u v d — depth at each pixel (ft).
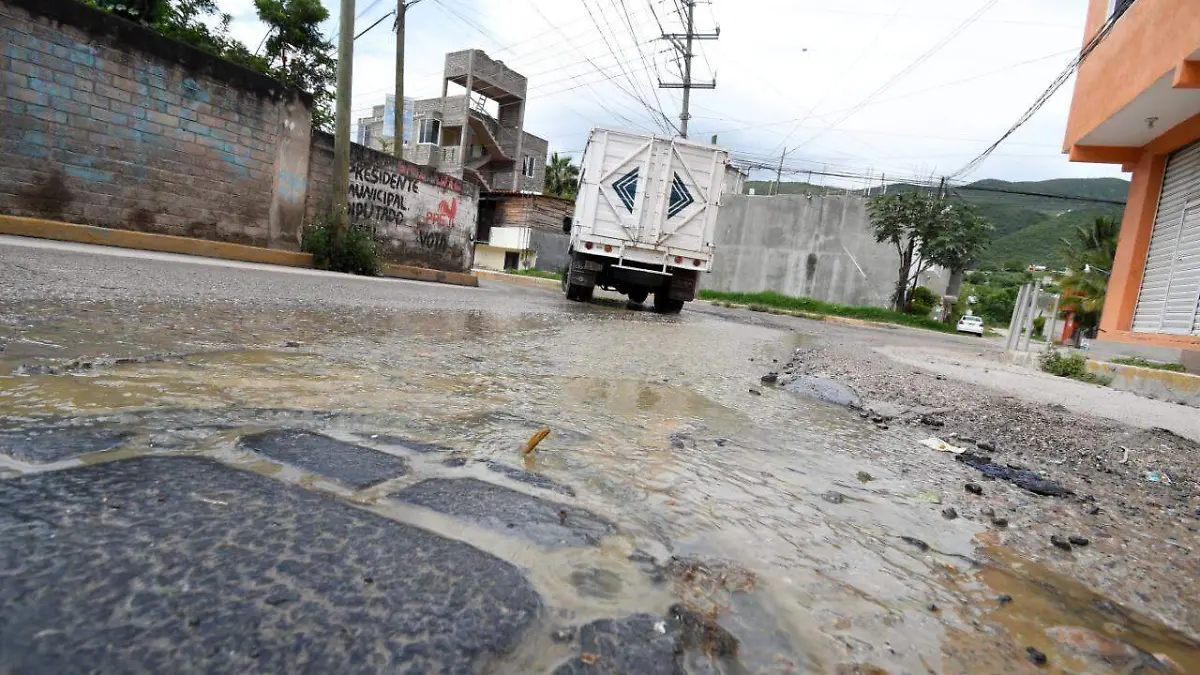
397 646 2.44
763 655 2.91
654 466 5.88
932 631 3.44
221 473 4.07
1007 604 3.96
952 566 4.50
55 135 26.32
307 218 38.45
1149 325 32.04
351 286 25.30
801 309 80.48
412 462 4.92
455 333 14.53
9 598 2.38
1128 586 4.57
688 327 26.45
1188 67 24.09
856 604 3.63
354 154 40.78
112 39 27.71
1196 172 29.73
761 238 92.73
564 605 3.01
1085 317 92.89
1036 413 12.49
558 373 10.75
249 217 34.37
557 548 3.65
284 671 2.20
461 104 111.14
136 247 28.32
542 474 5.10
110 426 4.79
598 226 35.01
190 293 15.31
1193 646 3.70
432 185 47.50
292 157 36.32
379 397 7.12
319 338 11.23
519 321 19.71
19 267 15.15
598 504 4.58
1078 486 7.66
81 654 2.13
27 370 6.33
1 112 24.72
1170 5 25.13
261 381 7.17
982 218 75.20
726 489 5.49
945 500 6.26
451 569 3.16
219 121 32.32
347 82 36.11
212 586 2.67
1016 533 5.49
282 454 4.64
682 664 2.68
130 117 28.73
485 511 4.04
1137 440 10.93
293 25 57.93
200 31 50.14
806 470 6.60
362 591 2.81
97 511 3.25
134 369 7.00
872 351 25.77
